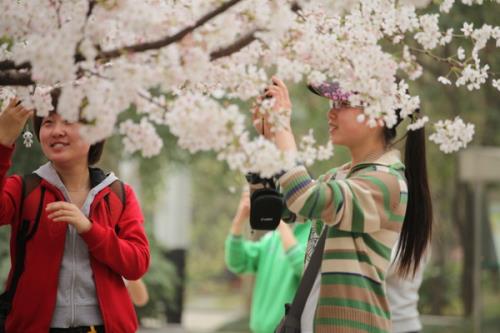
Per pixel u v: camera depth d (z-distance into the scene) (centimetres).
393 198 730
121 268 777
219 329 3159
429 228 804
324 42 602
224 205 7381
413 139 793
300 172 697
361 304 728
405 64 623
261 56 608
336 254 736
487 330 2142
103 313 777
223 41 552
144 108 546
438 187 3509
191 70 531
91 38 539
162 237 3209
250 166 551
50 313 767
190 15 571
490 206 2173
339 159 2903
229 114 527
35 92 582
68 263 779
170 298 2675
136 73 518
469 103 2748
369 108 618
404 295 1130
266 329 1180
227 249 1229
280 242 1202
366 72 605
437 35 631
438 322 2661
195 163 2736
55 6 543
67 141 767
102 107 520
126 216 814
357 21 624
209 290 7912
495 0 657
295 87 2800
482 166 2119
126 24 527
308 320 773
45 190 786
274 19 551
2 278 1870
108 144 2217
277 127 623
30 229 776
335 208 700
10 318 775
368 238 737
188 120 523
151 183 2883
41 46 501
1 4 550
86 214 791
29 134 710
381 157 757
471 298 2938
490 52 1727
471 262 2959
